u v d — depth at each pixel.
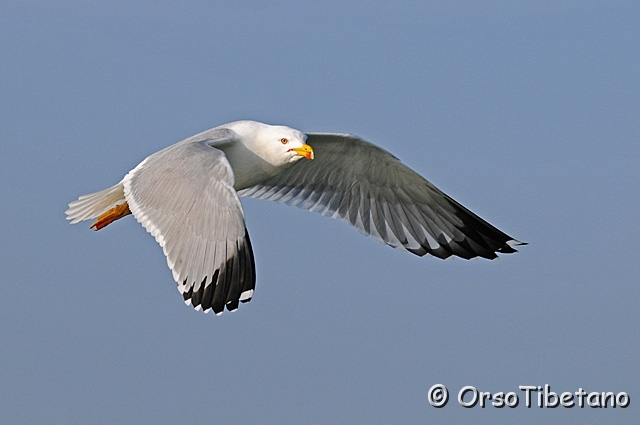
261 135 14.33
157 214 12.45
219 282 11.83
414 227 15.66
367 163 15.25
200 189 12.27
